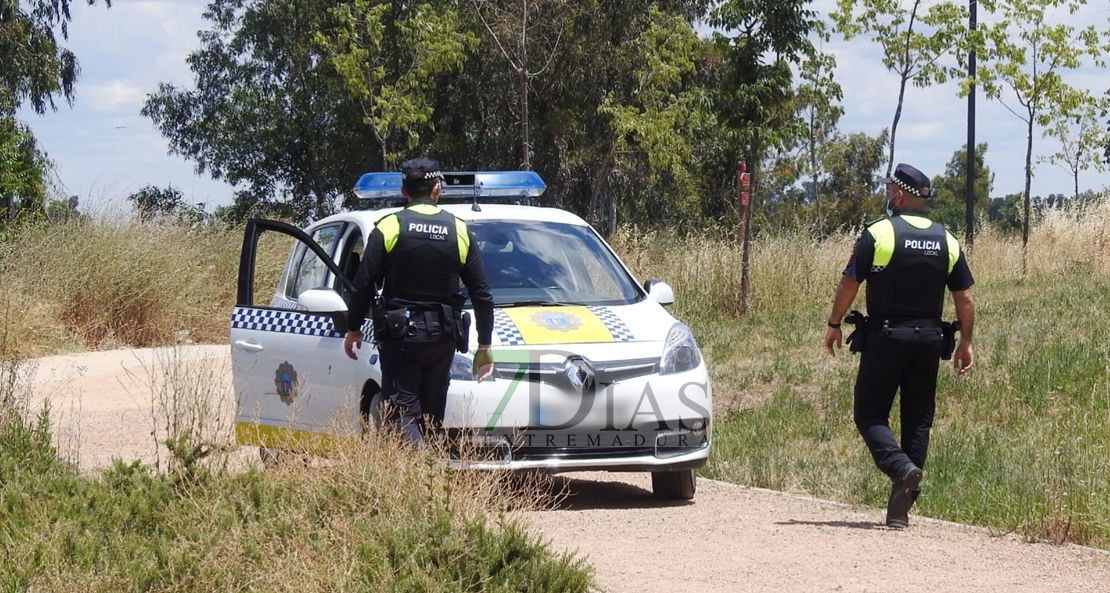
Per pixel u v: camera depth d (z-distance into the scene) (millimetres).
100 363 21875
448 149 52719
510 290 11234
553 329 10492
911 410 9977
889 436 9805
